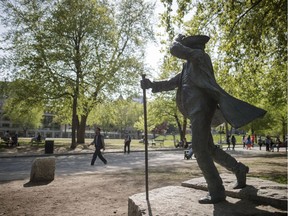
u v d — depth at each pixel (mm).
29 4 29672
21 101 30734
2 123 99188
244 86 13969
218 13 11711
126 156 23422
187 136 81625
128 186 8180
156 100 47625
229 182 4660
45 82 29578
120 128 100375
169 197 4195
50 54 28578
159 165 15195
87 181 9305
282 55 12375
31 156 22312
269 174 10453
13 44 29531
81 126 38219
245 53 11805
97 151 16234
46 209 5770
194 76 3996
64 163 17203
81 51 30422
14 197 6922
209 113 3939
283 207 3459
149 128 56312
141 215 3545
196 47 4188
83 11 30328
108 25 32031
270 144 33969
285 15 9844
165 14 11344
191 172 11461
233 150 35156
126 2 33844
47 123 109688
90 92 32562
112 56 33219
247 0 11086
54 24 29281
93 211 5523
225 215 3223
